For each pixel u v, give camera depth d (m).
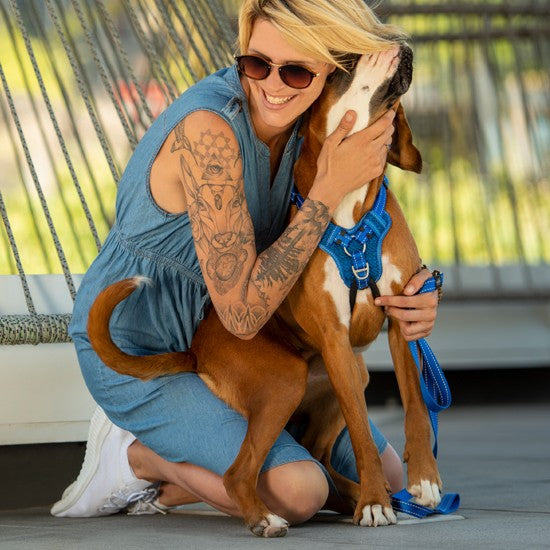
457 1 11.68
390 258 4.56
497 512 4.73
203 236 4.32
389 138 4.48
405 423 4.57
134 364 4.38
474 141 11.95
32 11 8.25
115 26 7.02
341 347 4.52
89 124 12.79
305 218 4.32
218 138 4.27
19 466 5.60
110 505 5.00
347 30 4.29
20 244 11.83
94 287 4.72
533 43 12.16
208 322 4.68
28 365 5.55
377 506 4.34
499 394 12.10
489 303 11.50
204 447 4.45
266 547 3.85
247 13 4.32
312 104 4.60
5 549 4.00
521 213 12.28
